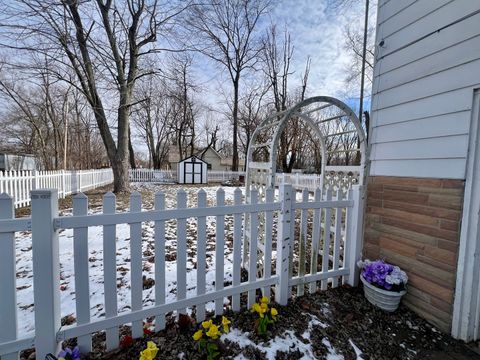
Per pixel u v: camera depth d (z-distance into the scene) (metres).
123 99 8.45
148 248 3.34
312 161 21.77
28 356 1.46
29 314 1.81
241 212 1.90
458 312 1.78
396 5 2.27
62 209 5.82
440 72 1.91
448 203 1.85
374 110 2.52
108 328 1.46
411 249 2.13
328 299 2.22
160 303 1.63
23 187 5.97
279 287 2.07
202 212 1.72
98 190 10.23
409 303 2.14
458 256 1.79
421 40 2.05
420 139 2.06
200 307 1.78
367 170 2.54
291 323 1.83
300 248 2.20
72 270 2.60
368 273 2.20
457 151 1.80
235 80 18.28
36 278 1.22
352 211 2.51
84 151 20.64
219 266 1.84
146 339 1.57
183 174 17.45
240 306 2.03
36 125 13.78
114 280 1.46
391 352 1.65
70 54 6.80
